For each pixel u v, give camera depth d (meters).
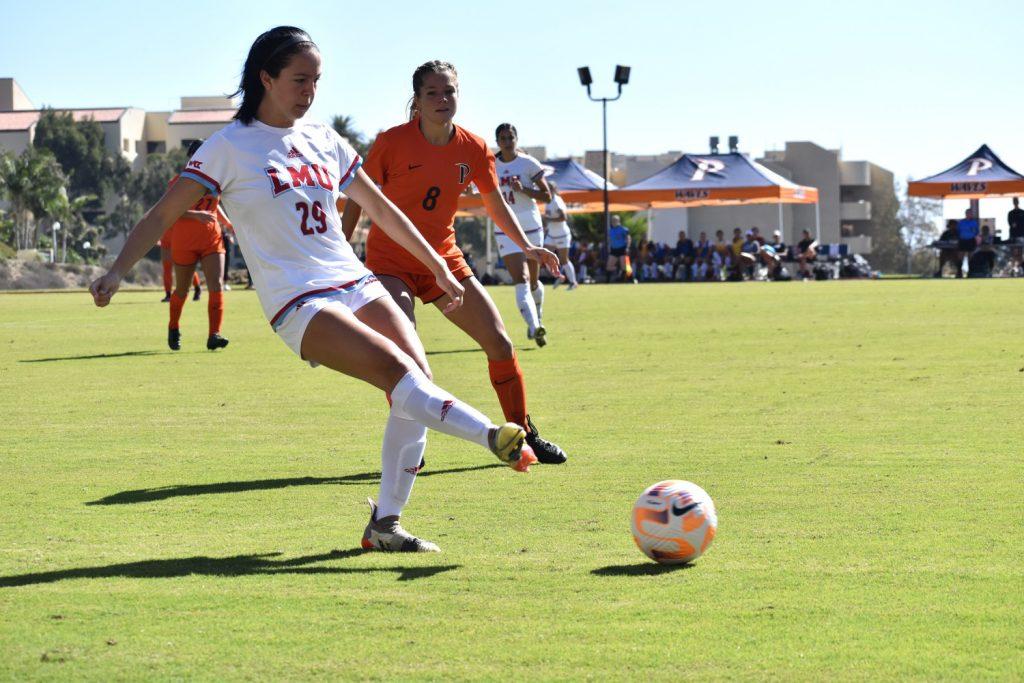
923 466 7.02
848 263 52.19
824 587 4.53
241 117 5.55
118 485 6.88
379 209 5.88
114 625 4.19
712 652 3.82
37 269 54.66
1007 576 4.65
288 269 5.48
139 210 126.00
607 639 3.96
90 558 5.17
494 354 7.80
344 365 5.34
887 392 10.45
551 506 6.17
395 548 5.27
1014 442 7.80
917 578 4.64
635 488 6.59
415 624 4.16
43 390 11.60
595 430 8.72
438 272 5.98
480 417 5.09
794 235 100.69
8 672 3.73
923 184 48.31
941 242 46.78
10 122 131.25
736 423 8.90
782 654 3.79
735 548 5.17
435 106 7.70
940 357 13.31
